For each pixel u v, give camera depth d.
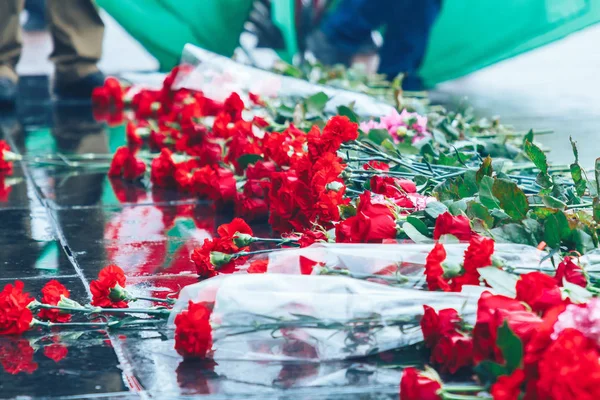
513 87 8.80
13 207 3.83
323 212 2.58
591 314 1.61
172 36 7.21
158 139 4.73
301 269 2.28
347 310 2.11
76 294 2.62
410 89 7.92
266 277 2.19
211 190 3.60
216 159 3.80
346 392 1.93
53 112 7.14
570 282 1.93
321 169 2.64
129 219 3.57
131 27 7.26
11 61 7.41
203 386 1.97
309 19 8.35
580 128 5.94
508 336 1.60
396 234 2.32
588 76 9.80
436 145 3.52
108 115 6.93
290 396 1.92
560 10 7.12
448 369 1.97
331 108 4.64
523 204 2.33
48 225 3.49
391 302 2.10
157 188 4.20
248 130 3.73
